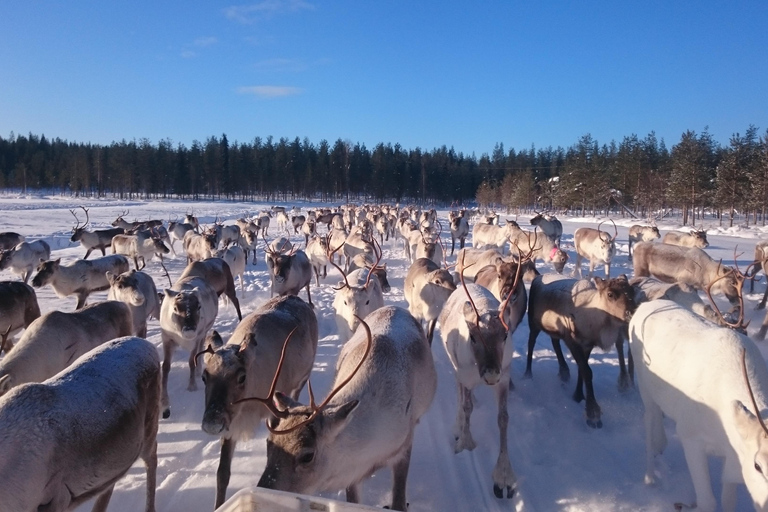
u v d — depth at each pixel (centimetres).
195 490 491
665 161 6488
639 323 513
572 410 648
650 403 486
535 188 8381
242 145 9950
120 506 464
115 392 399
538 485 485
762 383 381
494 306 564
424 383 471
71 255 2270
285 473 324
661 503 446
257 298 1429
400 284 1614
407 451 427
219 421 420
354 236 1909
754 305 1212
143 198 9050
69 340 573
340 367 452
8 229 3123
